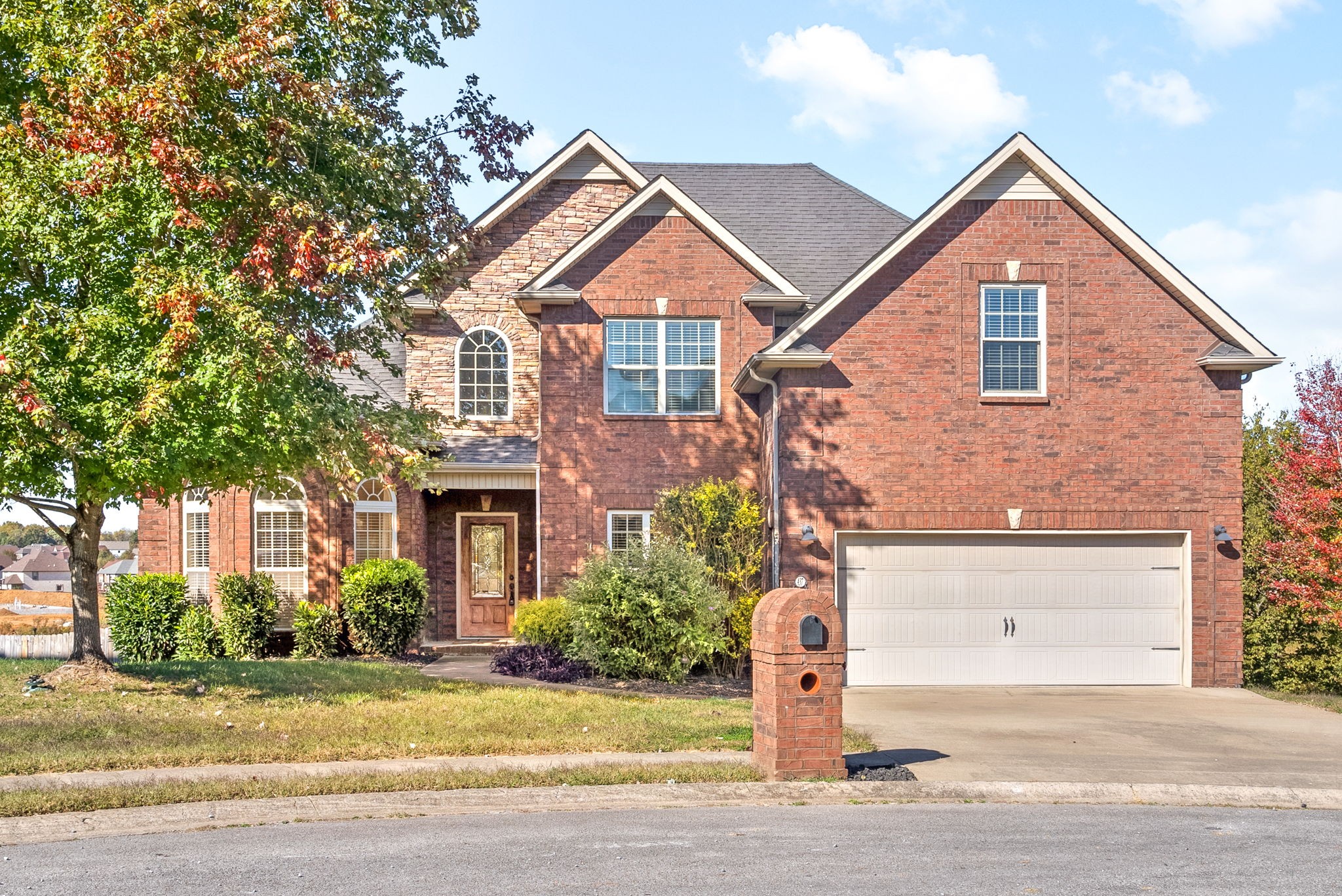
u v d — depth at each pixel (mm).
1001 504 16594
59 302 13117
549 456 19000
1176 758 11258
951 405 16625
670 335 19281
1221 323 16609
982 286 16797
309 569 20078
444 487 17984
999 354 16797
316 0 13109
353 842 7766
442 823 8461
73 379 12203
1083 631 16750
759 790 9578
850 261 20781
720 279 19281
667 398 19203
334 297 13797
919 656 16609
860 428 16562
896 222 22125
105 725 11656
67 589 99188
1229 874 7180
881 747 11664
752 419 19234
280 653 20000
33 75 13062
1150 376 16750
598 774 9812
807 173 23906
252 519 20094
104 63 11430
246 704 13289
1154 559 16828
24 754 10211
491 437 21094
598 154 22000
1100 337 16766
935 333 16656
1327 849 7938
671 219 19328
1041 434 16672
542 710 13188
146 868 7039
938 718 13664
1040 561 16781
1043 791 9812
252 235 12664
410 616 19312
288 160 13211
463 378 21297
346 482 15031
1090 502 16656
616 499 19016
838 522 16453
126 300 12539
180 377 11977
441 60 15594
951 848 7777
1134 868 7285
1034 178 16812
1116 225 16594
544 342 19125
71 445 12047
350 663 17531
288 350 12375
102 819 8344
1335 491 17812
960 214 16766
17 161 12117
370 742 11047
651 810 9000
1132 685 16703
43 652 19734
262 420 12586
